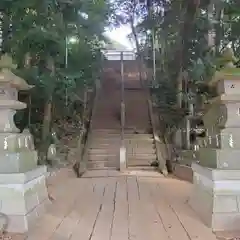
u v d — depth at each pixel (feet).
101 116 45.70
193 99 26.25
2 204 10.82
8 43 18.08
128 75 63.87
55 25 20.92
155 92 46.85
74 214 13.37
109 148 36.11
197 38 25.48
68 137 34.60
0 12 17.63
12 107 11.53
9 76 11.01
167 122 37.86
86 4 23.88
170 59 34.53
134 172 29.78
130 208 14.53
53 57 22.11
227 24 21.31
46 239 10.23
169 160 30.71
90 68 32.96
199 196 13.05
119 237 10.46
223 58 11.98
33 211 11.82
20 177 10.84
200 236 10.29
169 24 32.24
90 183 22.95
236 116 11.48
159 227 11.40
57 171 23.03
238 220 10.79
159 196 17.40
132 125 42.39
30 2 17.26
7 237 10.28
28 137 12.84
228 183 10.88
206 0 23.90
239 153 11.10
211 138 12.42
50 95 22.54
